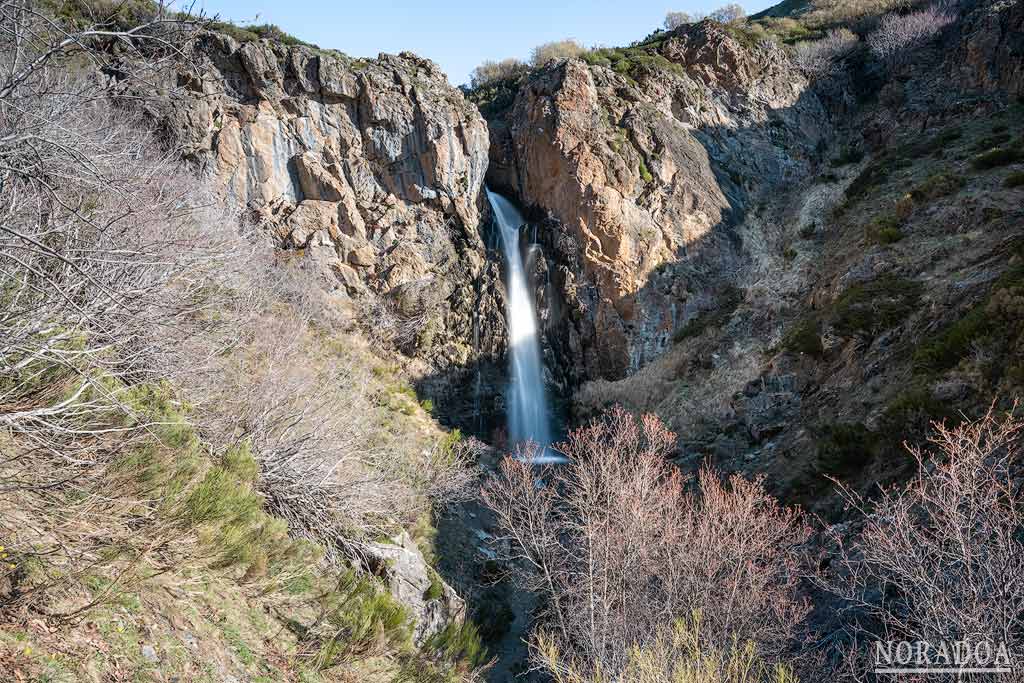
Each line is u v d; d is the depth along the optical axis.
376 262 24.61
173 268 6.51
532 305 28.02
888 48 37.53
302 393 10.35
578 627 9.69
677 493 11.24
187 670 4.02
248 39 24.89
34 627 3.38
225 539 5.23
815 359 17.84
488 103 41.59
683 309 26.80
